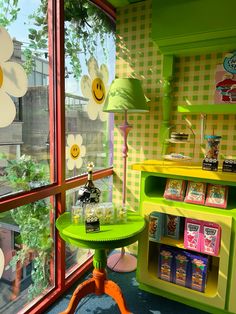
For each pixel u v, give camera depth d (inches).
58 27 61.0
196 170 59.7
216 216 57.3
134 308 64.1
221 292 59.2
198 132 75.9
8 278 55.4
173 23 67.2
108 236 52.4
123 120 89.2
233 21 60.4
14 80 51.9
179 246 64.7
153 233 68.4
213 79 72.2
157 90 81.1
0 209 47.7
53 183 64.4
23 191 55.4
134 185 89.1
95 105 82.0
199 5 63.6
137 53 83.4
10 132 51.9
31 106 56.7
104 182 89.7
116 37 86.7
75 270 75.7
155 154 83.6
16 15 51.4
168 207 62.5
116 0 79.4
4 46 49.1
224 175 55.5
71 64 68.8
